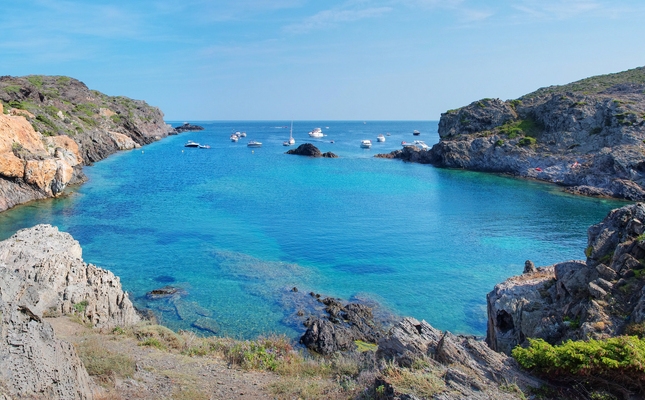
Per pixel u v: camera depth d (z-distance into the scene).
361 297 30.53
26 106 88.81
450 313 28.53
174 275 33.44
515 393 11.03
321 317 27.03
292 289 31.27
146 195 65.88
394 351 14.83
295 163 112.75
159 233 45.06
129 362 14.23
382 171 99.00
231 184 79.00
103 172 87.94
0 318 8.82
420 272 35.69
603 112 90.38
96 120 126.19
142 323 22.53
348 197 67.81
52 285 21.03
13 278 11.19
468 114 119.31
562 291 19.81
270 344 18.55
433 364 12.51
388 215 55.72
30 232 27.55
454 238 45.72
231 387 13.72
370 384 12.48
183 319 26.22
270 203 62.25
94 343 15.77
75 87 147.88
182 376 14.22
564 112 95.88
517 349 12.57
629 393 10.79
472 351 13.05
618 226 19.97
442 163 107.12
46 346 9.50
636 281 16.86
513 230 49.12
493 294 22.72
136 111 169.75
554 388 11.45
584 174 77.88
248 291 30.75
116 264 35.50
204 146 151.75
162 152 131.50
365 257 39.09
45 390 8.85
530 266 25.70
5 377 8.27
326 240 44.03
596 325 15.75
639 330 14.38
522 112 112.62
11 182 54.25
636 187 67.75
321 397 12.74
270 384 13.95
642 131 81.06
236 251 39.78
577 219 54.56
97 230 45.34
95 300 21.30
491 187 78.38
